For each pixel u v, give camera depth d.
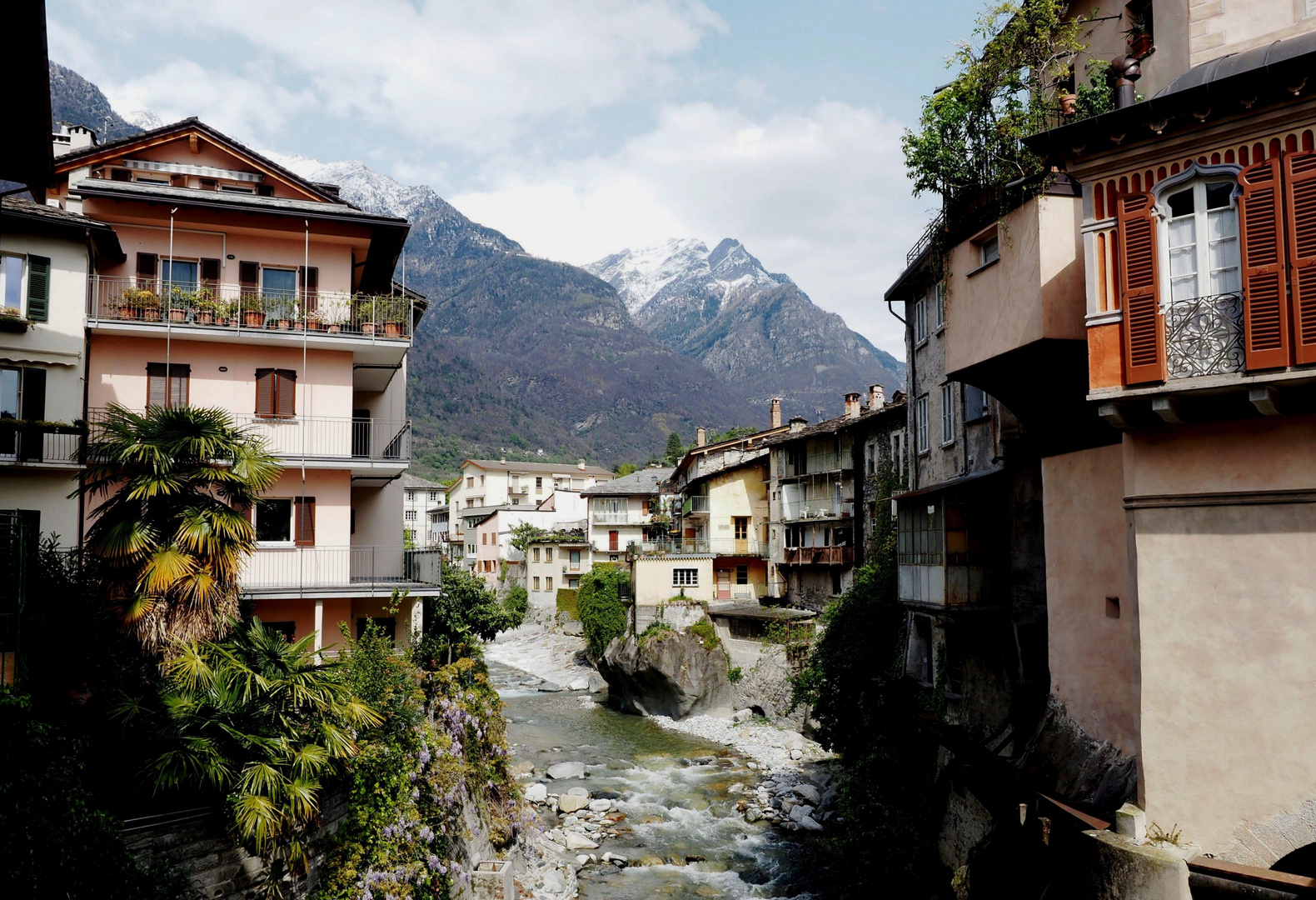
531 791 32.12
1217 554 11.11
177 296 24.73
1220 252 11.02
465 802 21.34
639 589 50.53
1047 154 12.33
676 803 31.80
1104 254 11.98
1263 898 9.95
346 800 16.55
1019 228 14.98
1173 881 10.41
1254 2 13.38
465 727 22.73
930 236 18.19
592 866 25.77
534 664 64.44
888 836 22.42
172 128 28.25
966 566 20.27
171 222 25.33
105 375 24.14
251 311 25.12
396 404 33.06
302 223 26.28
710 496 59.50
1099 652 13.64
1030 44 16.06
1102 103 16.06
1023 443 18.98
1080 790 13.23
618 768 36.59
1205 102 10.85
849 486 46.28
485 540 95.75
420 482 123.94
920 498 21.56
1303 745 10.22
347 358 26.62
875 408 47.97
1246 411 10.96
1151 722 11.45
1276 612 10.58
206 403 25.06
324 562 25.47
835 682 30.34
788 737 39.69
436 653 26.61
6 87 13.41
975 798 19.27
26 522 16.06
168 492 16.38
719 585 58.03
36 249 22.59
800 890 23.72
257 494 20.56
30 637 14.87
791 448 52.91
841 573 46.88
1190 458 11.40
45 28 12.07
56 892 11.06
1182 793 11.08
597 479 120.88
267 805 13.45
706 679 45.16
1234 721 10.77
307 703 15.98
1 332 21.94
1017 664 18.33
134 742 14.30
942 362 28.47
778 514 54.12
